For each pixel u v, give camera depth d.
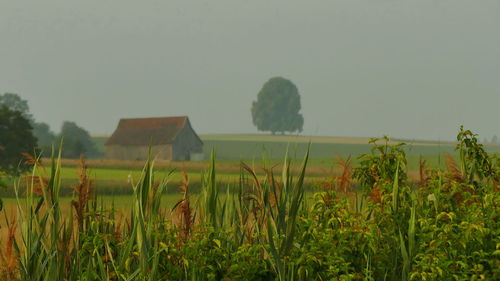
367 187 26.12
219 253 21.16
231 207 26.47
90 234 23.56
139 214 21.30
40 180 22.72
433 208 24.12
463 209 24.03
